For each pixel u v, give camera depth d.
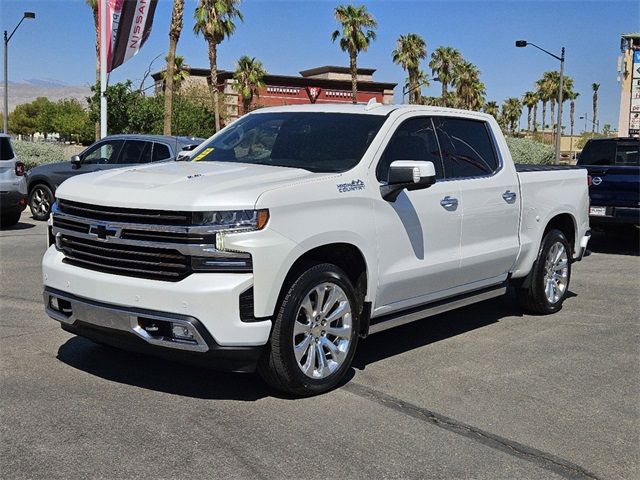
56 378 5.18
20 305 7.34
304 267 4.87
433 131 6.20
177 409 4.66
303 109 6.27
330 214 4.96
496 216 6.62
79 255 4.98
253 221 4.50
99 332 4.86
